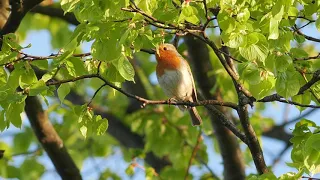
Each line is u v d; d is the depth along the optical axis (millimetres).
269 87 9242
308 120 10531
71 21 16609
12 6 12586
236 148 15219
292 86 9273
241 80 9352
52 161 14641
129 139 18578
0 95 9539
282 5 8852
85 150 19078
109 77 10008
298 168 9969
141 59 20594
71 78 9984
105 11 9031
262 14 9609
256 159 11117
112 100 18953
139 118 17078
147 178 15336
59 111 17938
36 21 18594
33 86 9508
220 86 15516
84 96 19344
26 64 9680
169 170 16453
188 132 16844
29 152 16828
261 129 17906
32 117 14320
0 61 9656
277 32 8922
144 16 9273
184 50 16141
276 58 9219
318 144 9484
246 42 8984
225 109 15531
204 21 10477
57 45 18750
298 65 10312
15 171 15922
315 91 10562
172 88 13648
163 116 17000
